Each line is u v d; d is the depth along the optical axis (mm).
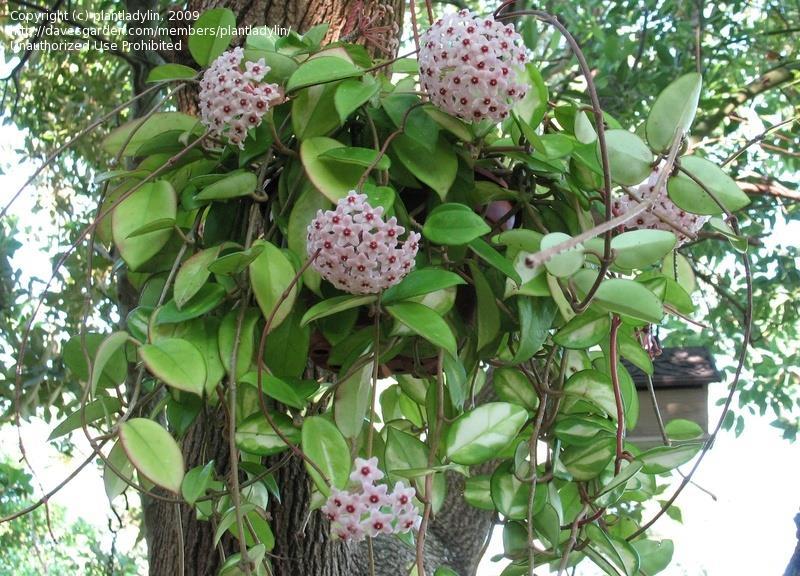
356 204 1046
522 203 1193
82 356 1157
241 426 1107
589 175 1167
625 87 2848
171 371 1059
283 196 1166
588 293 1090
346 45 1214
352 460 1116
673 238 1088
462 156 1174
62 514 5230
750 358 3512
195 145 1181
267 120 1137
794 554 1507
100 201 1231
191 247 1179
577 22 2961
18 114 3264
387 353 1147
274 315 1082
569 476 1154
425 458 1137
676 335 3494
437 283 1083
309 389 1124
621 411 1135
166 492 1520
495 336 1153
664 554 1245
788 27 3328
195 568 1474
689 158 1135
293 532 1467
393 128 1171
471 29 1101
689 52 2965
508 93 1112
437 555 1913
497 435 1106
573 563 1182
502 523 1166
